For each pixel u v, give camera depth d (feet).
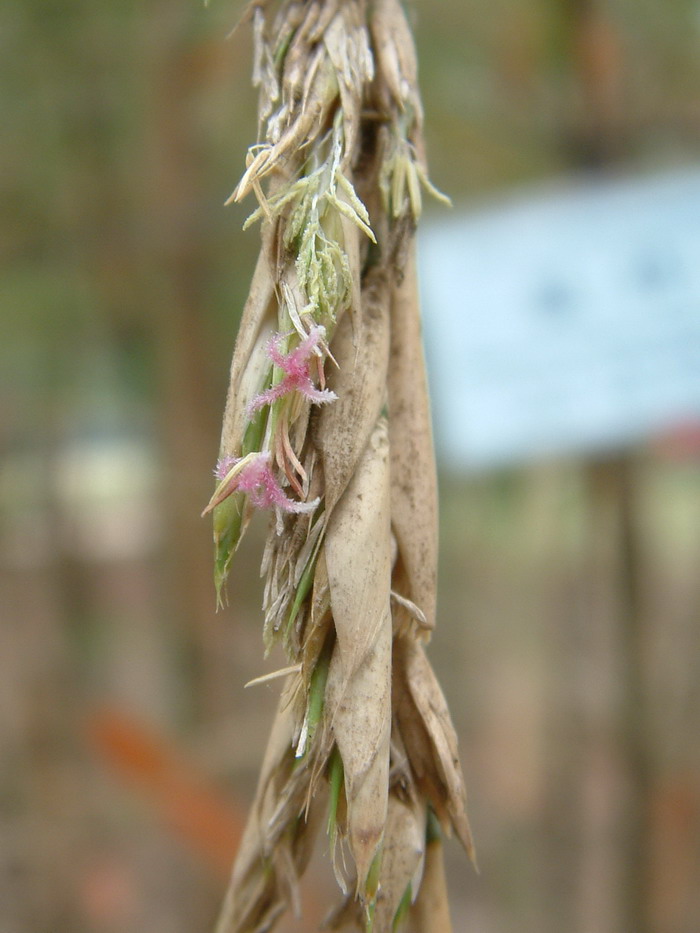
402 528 0.37
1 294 1.25
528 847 1.63
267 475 0.32
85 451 2.09
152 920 1.30
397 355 0.37
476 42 1.01
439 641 2.16
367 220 0.33
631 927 1.13
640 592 1.08
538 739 1.83
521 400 0.90
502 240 0.90
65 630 1.86
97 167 1.15
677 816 1.18
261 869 0.40
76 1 1.01
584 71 0.94
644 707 1.09
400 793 0.37
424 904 0.38
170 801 1.24
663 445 1.05
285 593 0.34
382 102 0.36
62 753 1.37
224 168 1.19
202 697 1.38
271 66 0.35
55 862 1.32
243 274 1.29
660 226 0.87
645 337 0.88
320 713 0.34
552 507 1.90
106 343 1.47
